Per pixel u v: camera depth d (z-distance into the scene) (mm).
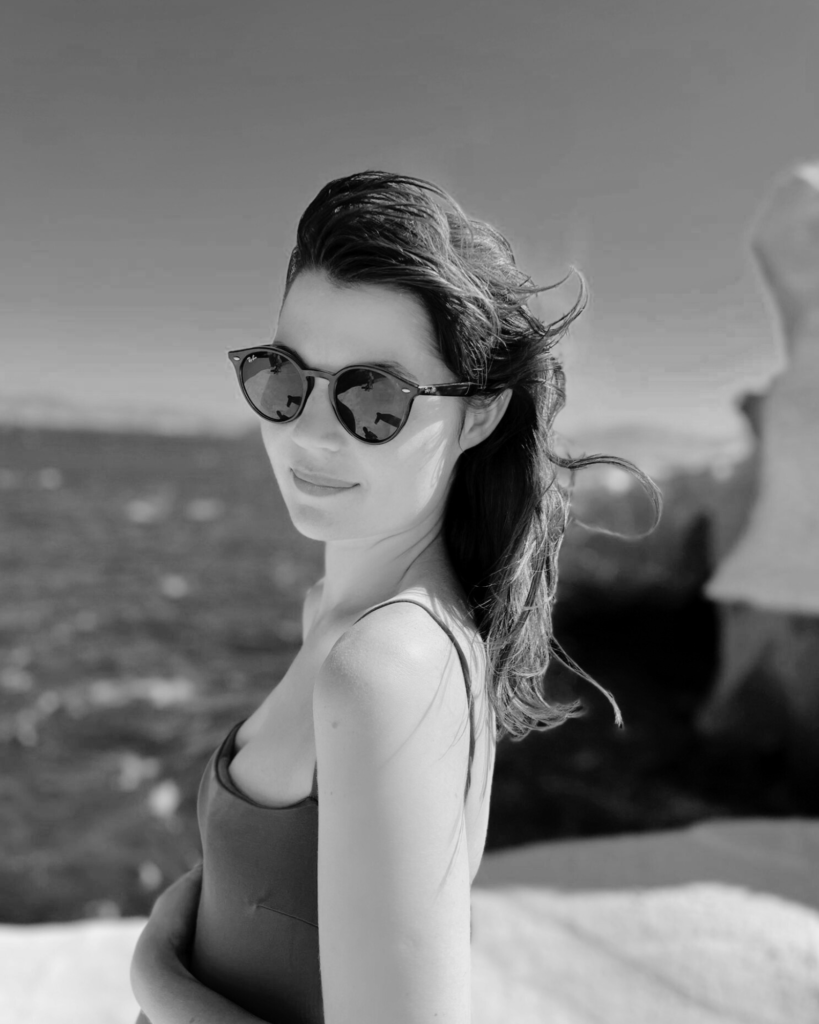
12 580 17297
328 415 833
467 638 844
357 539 900
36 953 3113
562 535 1088
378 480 833
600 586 10328
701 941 3545
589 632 10180
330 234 823
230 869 911
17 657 12633
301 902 874
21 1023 2670
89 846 7820
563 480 1152
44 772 9039
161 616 15352
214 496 28906
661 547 10219
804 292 7602
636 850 4570
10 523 22562
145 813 8469
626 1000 3156
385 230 811
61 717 10445
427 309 814
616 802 7344
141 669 12453
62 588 16938
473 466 980
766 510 7824
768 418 7832
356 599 967
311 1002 880
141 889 7406
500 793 7566
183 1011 896
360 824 708
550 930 3688
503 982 3279
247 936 904
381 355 821
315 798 860
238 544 22000
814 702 7309
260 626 15047
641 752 8023
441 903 723
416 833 717
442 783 742
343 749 718
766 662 7789
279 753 919
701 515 10125
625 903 3920
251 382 877
